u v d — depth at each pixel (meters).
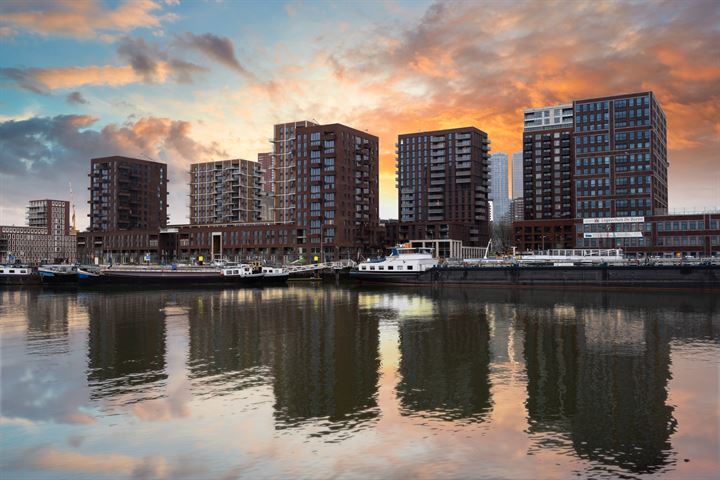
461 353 43.66
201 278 125.81
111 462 22.53
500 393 32.03
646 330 54.50
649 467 21.75
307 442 24.41
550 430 25.88
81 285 125.81
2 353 44.41
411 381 34.84
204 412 28.66
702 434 25.23
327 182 198.62
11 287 125.25
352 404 29.98
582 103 192.62
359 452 23.31
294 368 38.56
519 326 57.84
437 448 23.69
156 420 27.44
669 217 168.00
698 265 95.06
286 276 128.25
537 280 107.19
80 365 39.75
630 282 99.94
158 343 48.66
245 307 78.38
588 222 179.75
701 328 55.56
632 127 185.00
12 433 25.80
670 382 34.22
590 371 37.28
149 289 118.75
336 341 49.38
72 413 28.59
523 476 20.95
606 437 24.95
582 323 59.75
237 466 22.02
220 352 44.38
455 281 114.31
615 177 186.12
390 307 77.38
